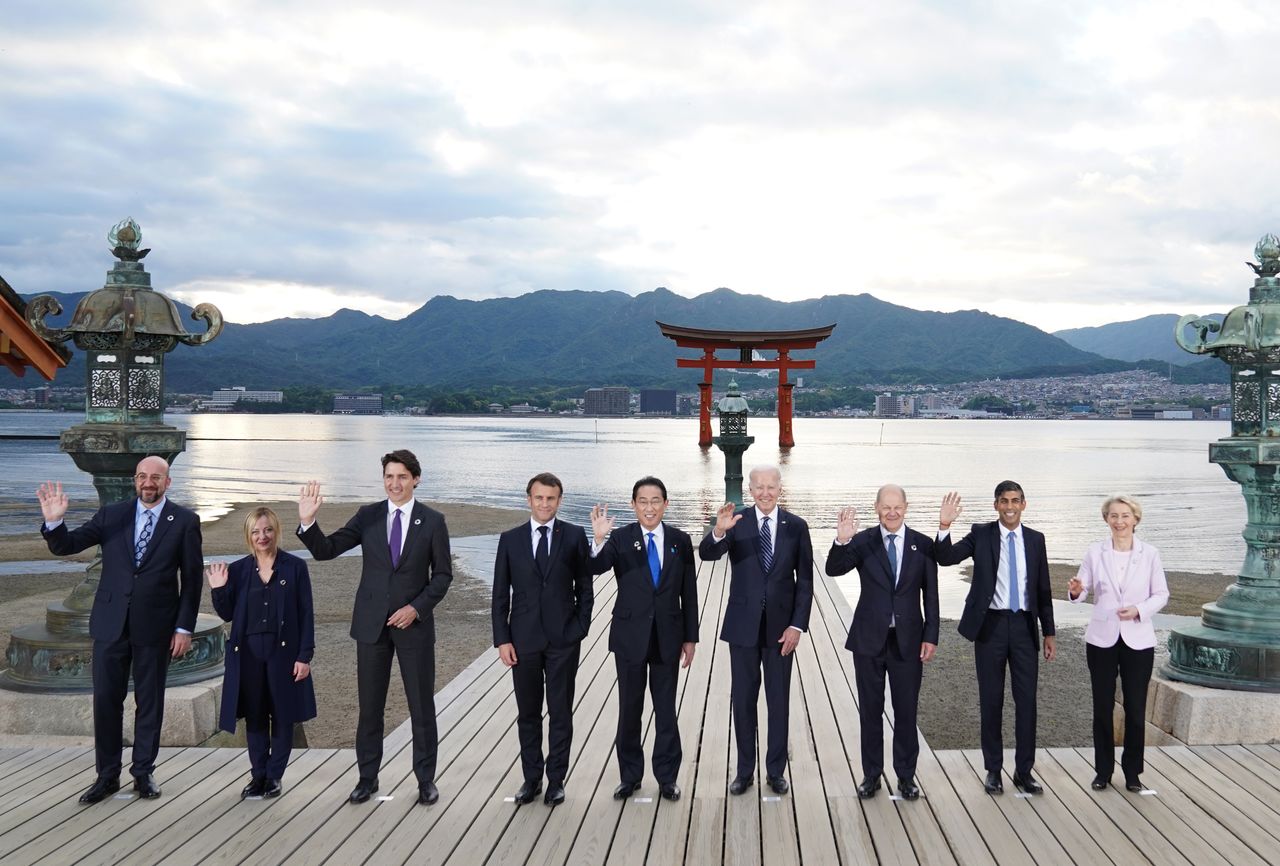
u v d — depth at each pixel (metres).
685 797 5.70
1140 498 41.38
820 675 8.73
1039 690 11.16
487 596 17.23
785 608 5.79
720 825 5.25
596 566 5.69
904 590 5.71
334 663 12.46
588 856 4.84
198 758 6.37
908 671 5.64
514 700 7.95
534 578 5.58
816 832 5.14
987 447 108.50
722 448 16.91
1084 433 191.00
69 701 6.98
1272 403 7.31
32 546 24.78
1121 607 5.70
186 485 48.06
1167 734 7.06
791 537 5.87
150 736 5.67
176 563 5.76
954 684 11.48
